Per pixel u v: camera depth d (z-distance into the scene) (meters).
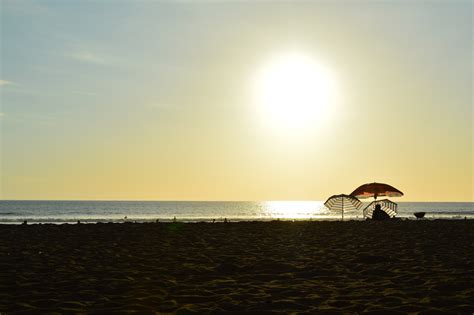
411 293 9.76
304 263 14.50
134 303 9.02
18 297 9.57
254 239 22.31
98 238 22.31
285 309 8.58
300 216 84.12
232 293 10.00
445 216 72.62
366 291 10.10
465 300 8.94
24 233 24.97
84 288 10.54
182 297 9.59
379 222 34.09
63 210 100.88
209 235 24.31
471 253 16.48
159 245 19.48
